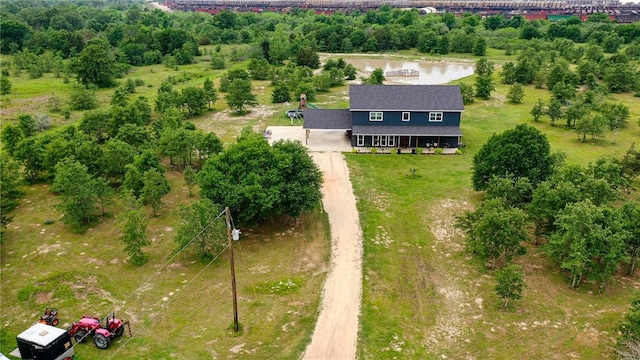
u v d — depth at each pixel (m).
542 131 70.12
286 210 41.50
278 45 130.50
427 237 41.72
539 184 41.66
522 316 31.39
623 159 50.84
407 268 37.09
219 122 75.44
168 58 128.62
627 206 36.53
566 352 28.16
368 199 48.81
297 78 95.81
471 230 38.12
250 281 35.25
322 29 156.50
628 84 92.38
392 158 60.06
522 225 35.31
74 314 31.64
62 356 26.75
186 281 35.25
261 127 72.38
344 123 64.62
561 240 33.91
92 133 63.91
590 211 33.28
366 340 29.30
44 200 48.88
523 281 31.83
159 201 45.34
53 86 99.00
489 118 77.00
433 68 126.19
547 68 106.00
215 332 29.86
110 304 32.69
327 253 39.09
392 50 153.00
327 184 52.19
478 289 34.38
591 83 93.44
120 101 77.19
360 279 35.59
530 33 155.62
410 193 50.12
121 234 42.06
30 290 33.84
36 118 70.19
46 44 136.75
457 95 62.53
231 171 40.69
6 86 91.56
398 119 62.25
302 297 33.44
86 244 40.44
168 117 65.75
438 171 55.94
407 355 28.11
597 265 33.31
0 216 41.41
